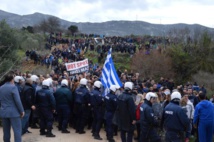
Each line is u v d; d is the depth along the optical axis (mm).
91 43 61062
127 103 9891
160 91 13797
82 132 12656
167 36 63875
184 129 8578
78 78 15398
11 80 8977
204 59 44969
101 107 11891
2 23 25297
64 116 12461
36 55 39406
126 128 9922
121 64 49844
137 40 66688
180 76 44156
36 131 12586
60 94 12422
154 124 9352
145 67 42812
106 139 11945
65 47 56344
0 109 8820
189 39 53344
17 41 25047
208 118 9406
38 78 13414
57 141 11164
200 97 9648
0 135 11383
